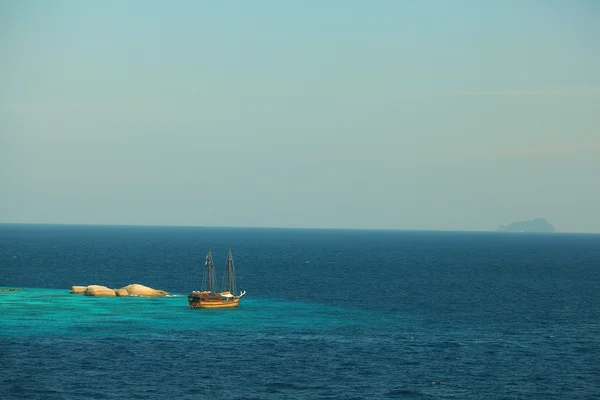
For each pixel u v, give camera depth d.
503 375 90.69
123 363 93.56
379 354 101.44
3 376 86.44
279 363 95.00
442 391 83.19
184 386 83.44
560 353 104.06
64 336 111.38
